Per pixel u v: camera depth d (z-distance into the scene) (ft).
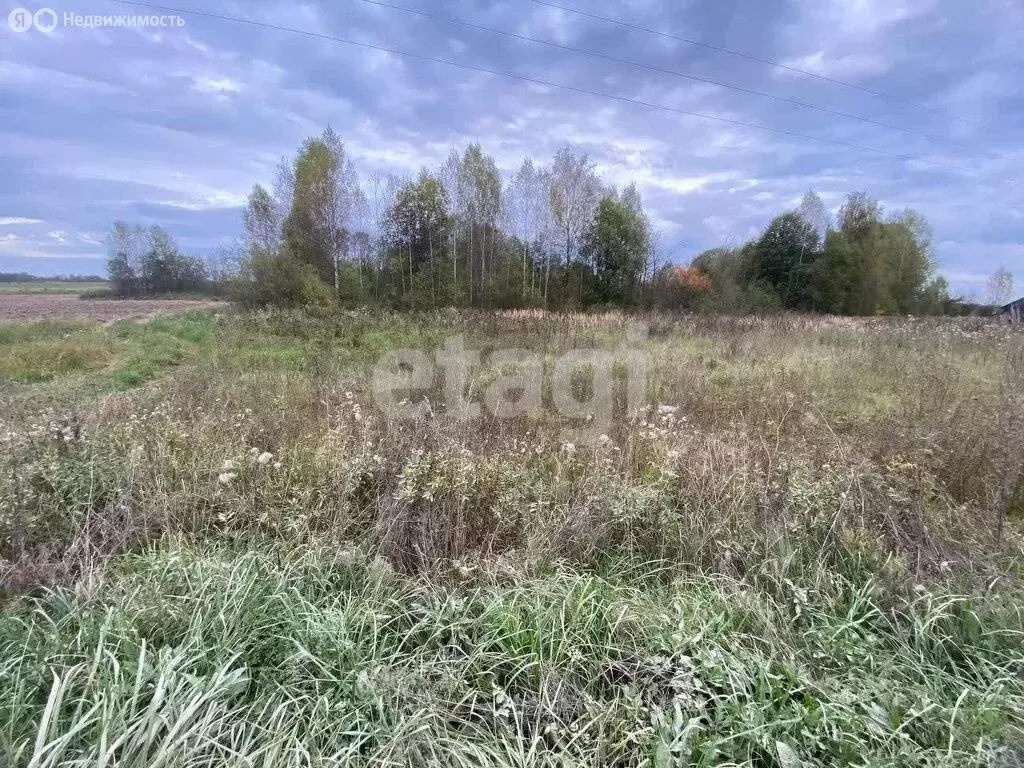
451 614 6.69
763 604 6.97
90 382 21.40
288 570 7.41
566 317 36.76
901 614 6.81
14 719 4.73
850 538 8.21
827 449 11.03
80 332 32.76
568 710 5.51
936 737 5.07
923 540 8.11
